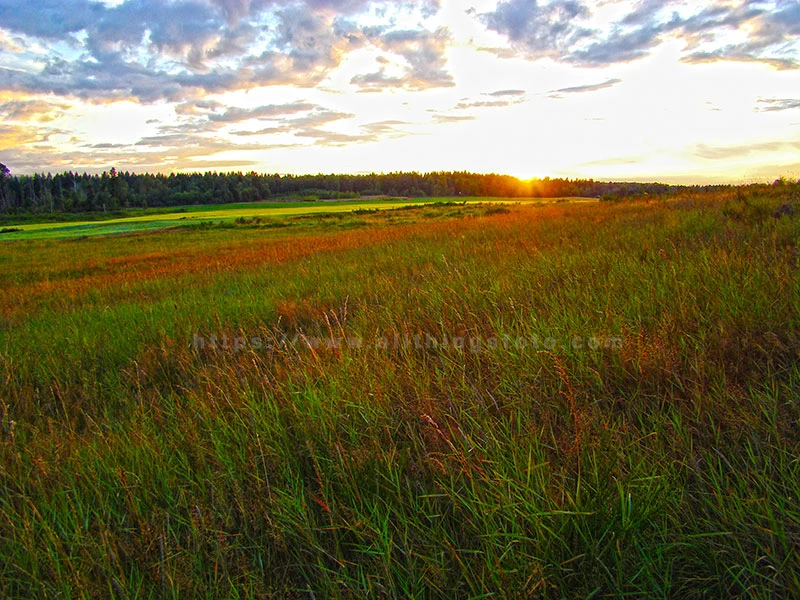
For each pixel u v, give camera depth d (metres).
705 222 6.59
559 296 3.87
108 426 2.82
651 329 2.89
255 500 1.93
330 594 1.53
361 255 9.96
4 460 2.48
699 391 2.17
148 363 4.03
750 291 3.08
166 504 2.04
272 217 57.31
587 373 2.52
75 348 4.71
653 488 1.65
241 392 2.89
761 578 1.35
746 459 1.78
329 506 1.85
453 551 1.53
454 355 3.11
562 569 1.44
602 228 8.32
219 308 5.82
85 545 1.74
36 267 20.22
